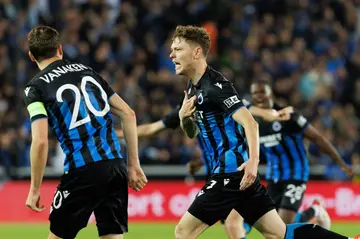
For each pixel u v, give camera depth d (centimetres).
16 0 5369
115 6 6241
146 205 4666
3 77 5416
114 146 1988
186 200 4700
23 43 5575
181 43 2098
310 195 4703
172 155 4878
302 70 6019
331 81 6034
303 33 6406
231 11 6234
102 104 1998
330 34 6531
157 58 5944
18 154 4831
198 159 2919
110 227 1986
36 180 1898
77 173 1939
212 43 5944
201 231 2122
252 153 1958
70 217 1959
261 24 6312
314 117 5559
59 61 2016
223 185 2084
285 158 2883
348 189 4738
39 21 5666
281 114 2656
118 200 1986
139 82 5575
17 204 4669
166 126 2622
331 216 4709
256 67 5816
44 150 1894
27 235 3959
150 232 4091
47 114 1950
